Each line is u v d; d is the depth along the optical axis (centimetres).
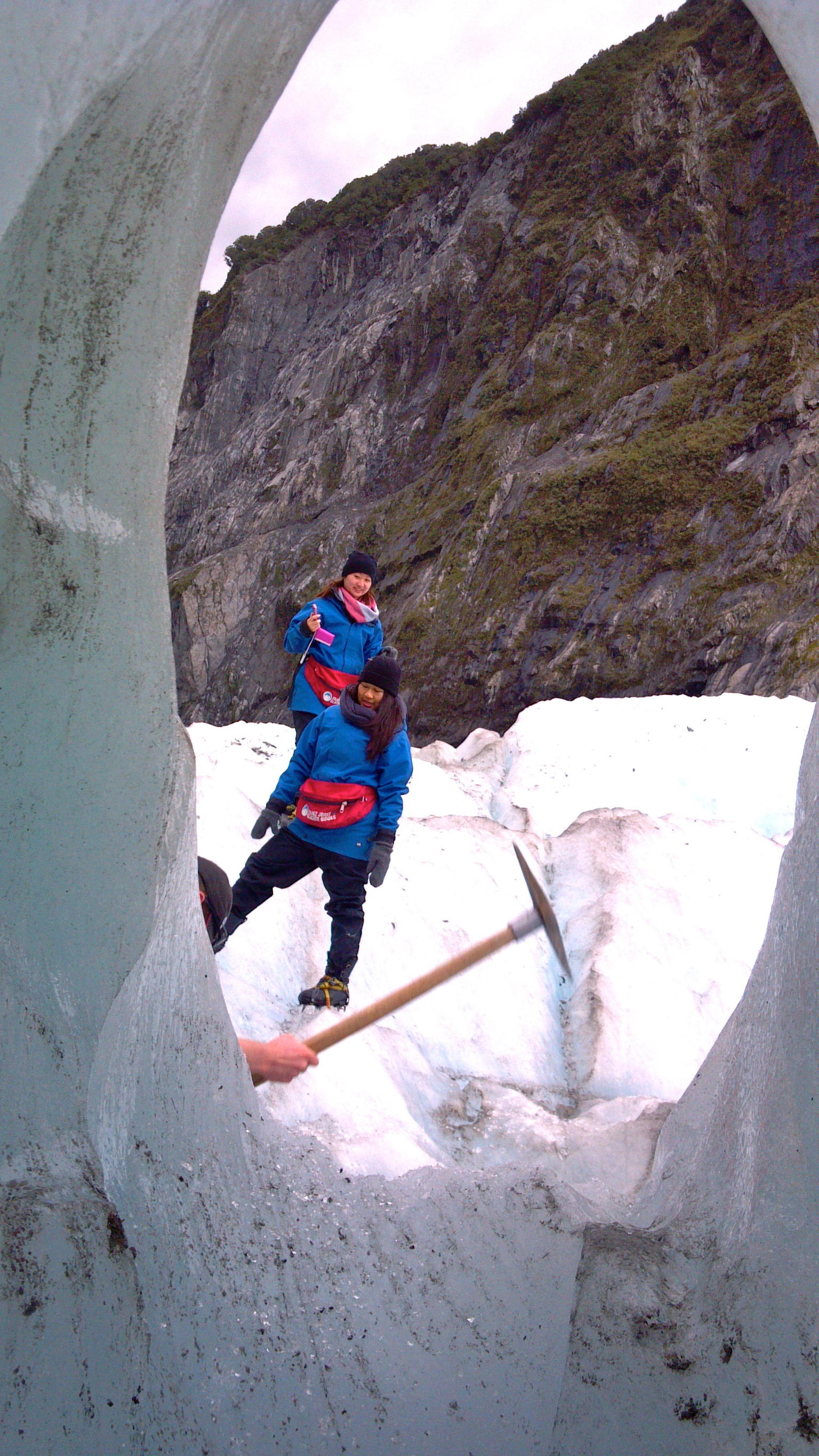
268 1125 280
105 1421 188
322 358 9750
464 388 8350
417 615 6800
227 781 505
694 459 6169
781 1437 205
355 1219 258
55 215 165
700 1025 452
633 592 5847
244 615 8400
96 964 198
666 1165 308
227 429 10650
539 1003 458
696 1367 222
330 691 473
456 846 532
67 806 192
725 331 6962
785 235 6988
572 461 6812
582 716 793
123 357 184
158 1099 229
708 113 7581
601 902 504
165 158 176
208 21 170
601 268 7531
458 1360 232
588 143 8244
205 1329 215
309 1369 223
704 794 700
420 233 9788
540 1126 363
